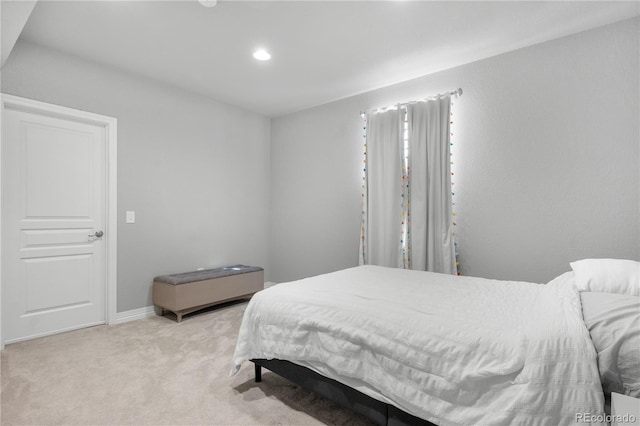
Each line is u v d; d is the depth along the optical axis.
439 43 2.64
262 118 4.54
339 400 1.54
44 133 2.75
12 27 1.90
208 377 2.05
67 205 2.88
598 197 2.35
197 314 3.41
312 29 2.45
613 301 1.27
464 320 1.34
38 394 1.82
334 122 3.95
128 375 2.05
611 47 2.31
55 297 2.80
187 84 3.50
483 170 2.85
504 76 2.76
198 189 3.79
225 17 2.29
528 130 2.64
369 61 2.95
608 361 1.00
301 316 1.66
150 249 3.36
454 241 2.95
